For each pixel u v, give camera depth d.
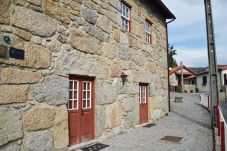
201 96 17.03
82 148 5.52
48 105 4.64
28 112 4.19
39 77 4.48
